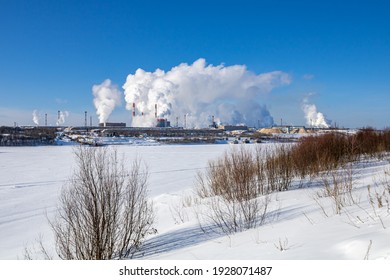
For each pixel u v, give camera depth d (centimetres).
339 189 829
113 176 699
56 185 1978
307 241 470
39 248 802
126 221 665
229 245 553
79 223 628
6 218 1218
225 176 1029
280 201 866
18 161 3519
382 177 975
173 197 1335
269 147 1338
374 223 484
